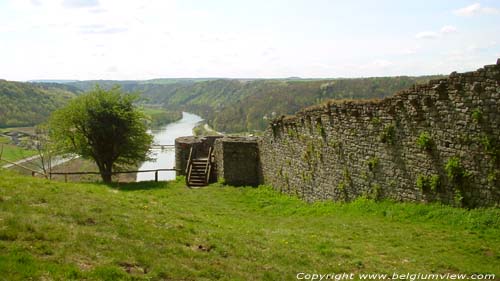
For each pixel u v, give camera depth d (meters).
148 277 8.27
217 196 23.69
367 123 17.28
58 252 8.58
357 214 16.53
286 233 13.95
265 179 26.84
